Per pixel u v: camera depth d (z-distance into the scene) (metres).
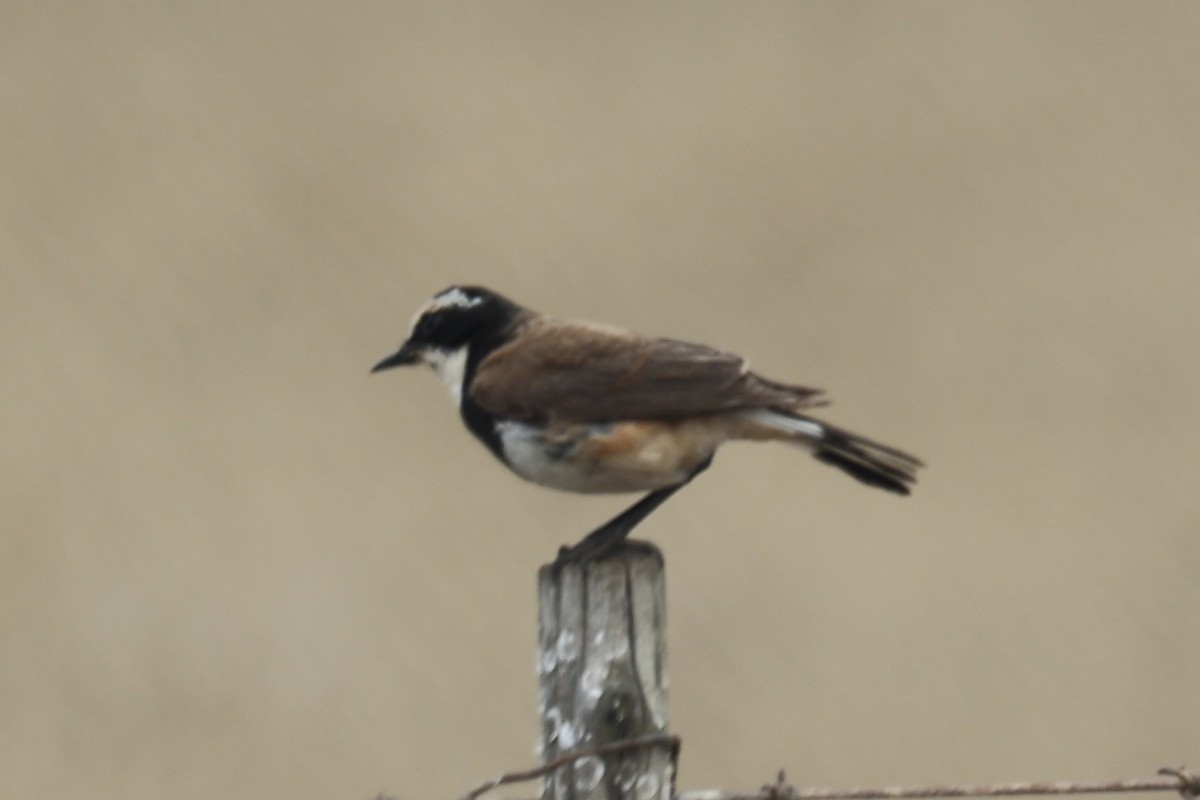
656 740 9.98
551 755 10.08
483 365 12.97
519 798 11.82
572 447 12.62
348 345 23.45
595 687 9.98
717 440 12.77
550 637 10.17
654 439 12.56
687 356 12.63
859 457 12.77
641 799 9.96
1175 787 11.19
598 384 12.57
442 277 24.52
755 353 23.78
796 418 12.77
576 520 20.95
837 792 10.73
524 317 13.49
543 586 10.23
